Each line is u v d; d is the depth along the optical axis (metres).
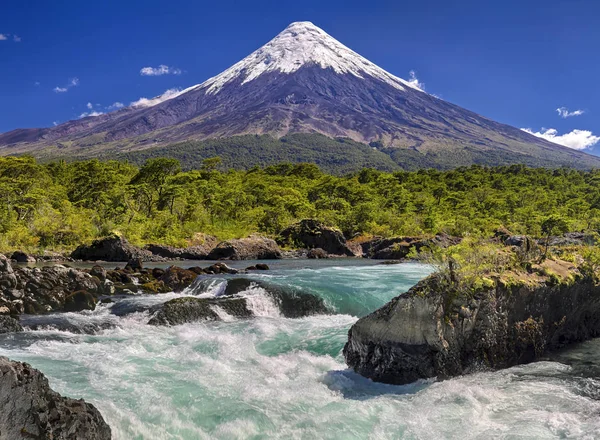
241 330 17.59
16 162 74.38
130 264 31.62
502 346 12.74
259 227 69.25
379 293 23.17
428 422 9.38
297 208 76.19
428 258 13.02
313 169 134.25
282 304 21.59
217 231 63.12
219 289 23.38
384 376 12.06
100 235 52.72
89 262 40.59
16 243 45.72
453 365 11.84
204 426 8.99
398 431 9.05
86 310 19.78
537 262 14.77
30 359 12.88
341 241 55.03
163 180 73.38
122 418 8.75
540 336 13.76
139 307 19.33
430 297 11.80
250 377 12.03
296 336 16.95
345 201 83.81
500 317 12.69
